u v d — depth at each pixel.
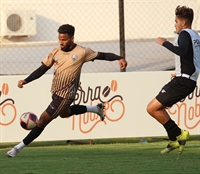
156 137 22.95
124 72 21.12
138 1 34.94
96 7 35.72
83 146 20.47
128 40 33.69
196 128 21.33
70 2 36.03
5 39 37.06
